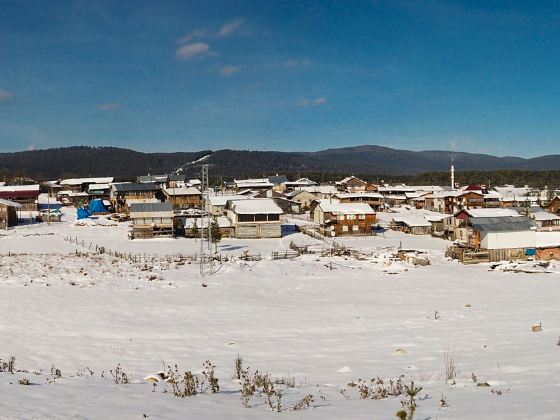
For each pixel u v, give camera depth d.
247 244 66.12
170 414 9.02
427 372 13.67
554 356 13.94
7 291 30.69
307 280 39.03
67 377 14.00
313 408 9.73
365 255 55.78
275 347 18.70
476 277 42.16
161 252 56.41
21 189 97.25
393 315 25.03
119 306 27.08
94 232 72.19
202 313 25.77
